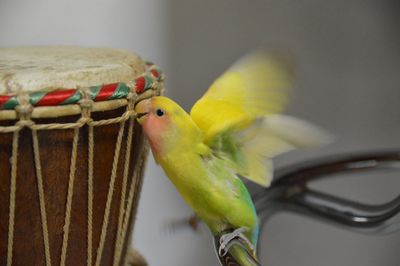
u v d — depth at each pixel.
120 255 1.36
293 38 2.39
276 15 2.37
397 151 1.59
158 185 2.42
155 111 1.09
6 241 1.15
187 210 2.44
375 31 2.43
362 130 2.48
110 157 1.20
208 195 1.12
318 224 2.49
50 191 1.15
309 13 2.38
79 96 1.10
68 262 1.22
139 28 2.30
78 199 1.19
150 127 1.10
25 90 1.08
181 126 1.09
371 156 1.57
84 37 2.27
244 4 2.34
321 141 1.12
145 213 2.44
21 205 1.13
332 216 1.45
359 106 2.47
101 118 1.15
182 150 1.10
